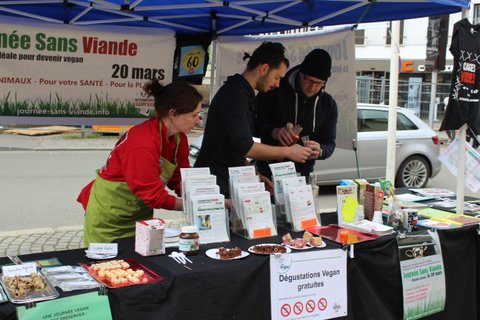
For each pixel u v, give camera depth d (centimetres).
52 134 1532
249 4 328
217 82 410
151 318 177
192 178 228
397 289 241
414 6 323
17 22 327
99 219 243
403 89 1678
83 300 164
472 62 285
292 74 318
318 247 219
